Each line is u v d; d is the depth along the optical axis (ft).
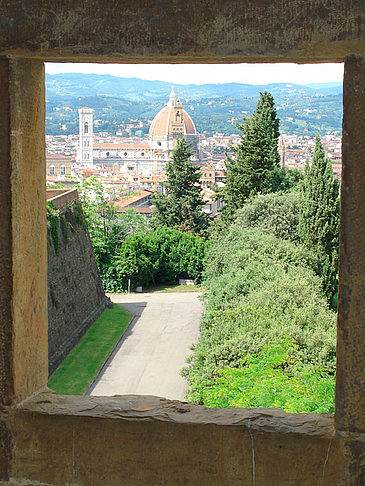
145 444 8.97
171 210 183.93
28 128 9.05
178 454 8.90
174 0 8.05
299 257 79.61
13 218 8.75
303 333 48.16
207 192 289.53
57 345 84.69
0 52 8.48
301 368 42.75
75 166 447.42
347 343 8.11
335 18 7.78
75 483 9.19
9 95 8.56
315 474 8.54
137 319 112.47
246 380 40.06
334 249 95.76
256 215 104.06
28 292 9.32
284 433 8.61
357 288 7.98
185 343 96.22
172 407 9.36
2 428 9.25
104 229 147.95
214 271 92.38
